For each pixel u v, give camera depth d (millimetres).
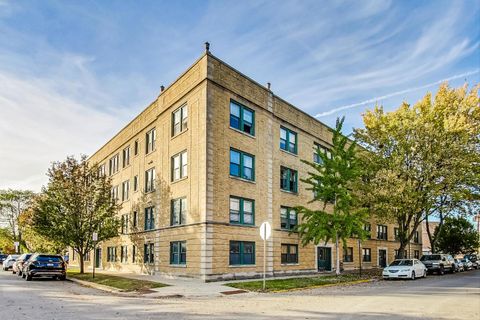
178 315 11578
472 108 32000
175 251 27734
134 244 35312
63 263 27109
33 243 48250
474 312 12219
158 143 31969
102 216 32406
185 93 28109
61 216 31734
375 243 45844
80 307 13453
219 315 11570
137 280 23656
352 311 12344
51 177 32156
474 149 32312
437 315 11633
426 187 32000
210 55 26250
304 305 13852
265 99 30578
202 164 25219
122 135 41062
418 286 22062
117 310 12695
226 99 27000
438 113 31938
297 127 34156
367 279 27250
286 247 31000
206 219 24281
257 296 17328
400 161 31641
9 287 21219
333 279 25859
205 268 23703
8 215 70875
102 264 43281
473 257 56500
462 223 60188
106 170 45906
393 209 31219
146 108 35000
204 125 25438
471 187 33031
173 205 28797
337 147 28719
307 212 27719
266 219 29000
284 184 32094
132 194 36938
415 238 56781
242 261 26359
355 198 29422
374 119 33812
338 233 27875
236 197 26828
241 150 27656
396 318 11086
